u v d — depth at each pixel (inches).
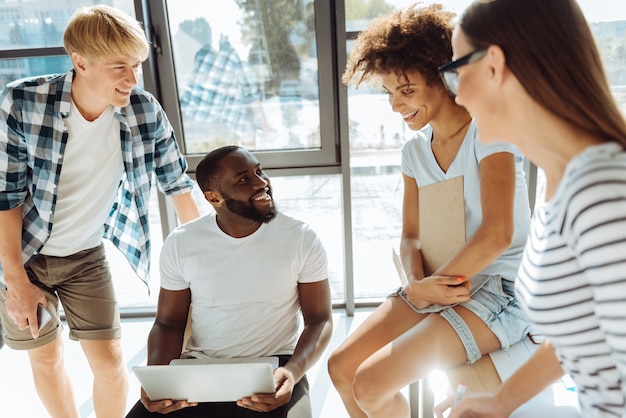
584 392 29.0
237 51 94.3
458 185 49.1
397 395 49.4
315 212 108.0
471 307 47.1
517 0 25.1
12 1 91.4
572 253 25.3
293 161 100.5
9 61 95.3
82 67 57.5
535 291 28.2
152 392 49.1
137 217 69.1
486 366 45.3
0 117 57.6
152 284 114.7
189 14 92.3
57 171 60.7
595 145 24.2
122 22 56.1
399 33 47.1
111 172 65.1
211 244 57.9
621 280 22.0
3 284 62.4
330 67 93.4
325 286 59.2
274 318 57.9
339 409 78.4
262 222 57.2
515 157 47.6
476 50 26.4
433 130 52.9
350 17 90.0
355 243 111.0
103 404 71.4
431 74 47.0
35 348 65.2
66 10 91.7
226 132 100.3
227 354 57.6
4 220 59.4
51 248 64.6
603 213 22.2
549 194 28.6
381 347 50.2
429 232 53.4
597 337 26.5
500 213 44.9
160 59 94.3
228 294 57.2
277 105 97.7
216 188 55.8
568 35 24.3
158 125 67.5
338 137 98.6
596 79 24.5
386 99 96.9
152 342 57.7
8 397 87.4
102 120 62.3
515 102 26.2
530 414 34.9
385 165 102.7
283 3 90.5
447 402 41.6
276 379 50.3
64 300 67.9
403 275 55.1
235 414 51.1
